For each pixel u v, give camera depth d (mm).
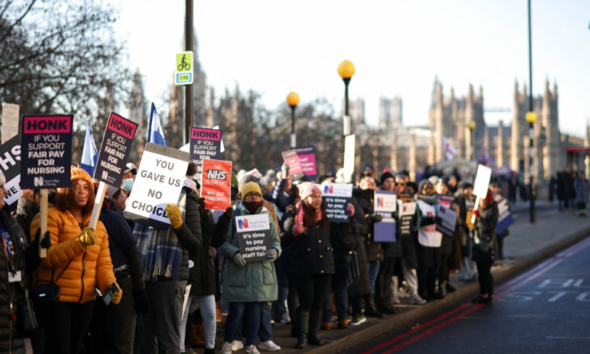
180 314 5648
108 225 5008
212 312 6473
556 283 13062
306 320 7180
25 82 14203
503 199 12461
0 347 4031
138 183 5418
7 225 4199
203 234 6312
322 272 7148
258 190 6824
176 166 5465
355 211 8375
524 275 14414
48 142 4441
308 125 39844
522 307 10484
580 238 22422
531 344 7770
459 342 8008
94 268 4777
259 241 6656
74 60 14633
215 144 7230
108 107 14859
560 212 34844
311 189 7176
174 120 20844
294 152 10773
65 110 14727
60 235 4695
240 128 36250
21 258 4238
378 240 8852
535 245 19266
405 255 10000
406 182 10914
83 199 4762
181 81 8562
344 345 7637
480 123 139000
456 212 10844
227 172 6301
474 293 12375
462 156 130875
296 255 7184
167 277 5516
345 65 11664
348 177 10242
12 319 4113
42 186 4426
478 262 10930
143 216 5387
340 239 7965
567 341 7863
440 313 10172
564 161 148750
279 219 8680
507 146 136750
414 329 8938
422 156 119188
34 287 4598
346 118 11734
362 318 8625
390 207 8938
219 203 6266
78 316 4777
